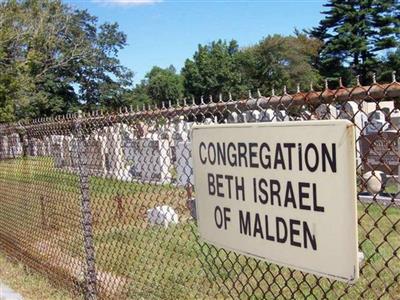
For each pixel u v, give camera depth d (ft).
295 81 238.68
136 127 14.60
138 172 15.52
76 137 15.46
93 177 16.08
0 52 106.63
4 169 22.50
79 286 15.99
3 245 23.13
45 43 135.64
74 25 179.63
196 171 9.11
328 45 223.71
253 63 260.01
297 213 7.07
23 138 20.34
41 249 18.86
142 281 14.60
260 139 7.59
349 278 6.38
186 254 15.38
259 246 7.77
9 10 113.50
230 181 8.29
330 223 6.59
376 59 216.54
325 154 6.59
